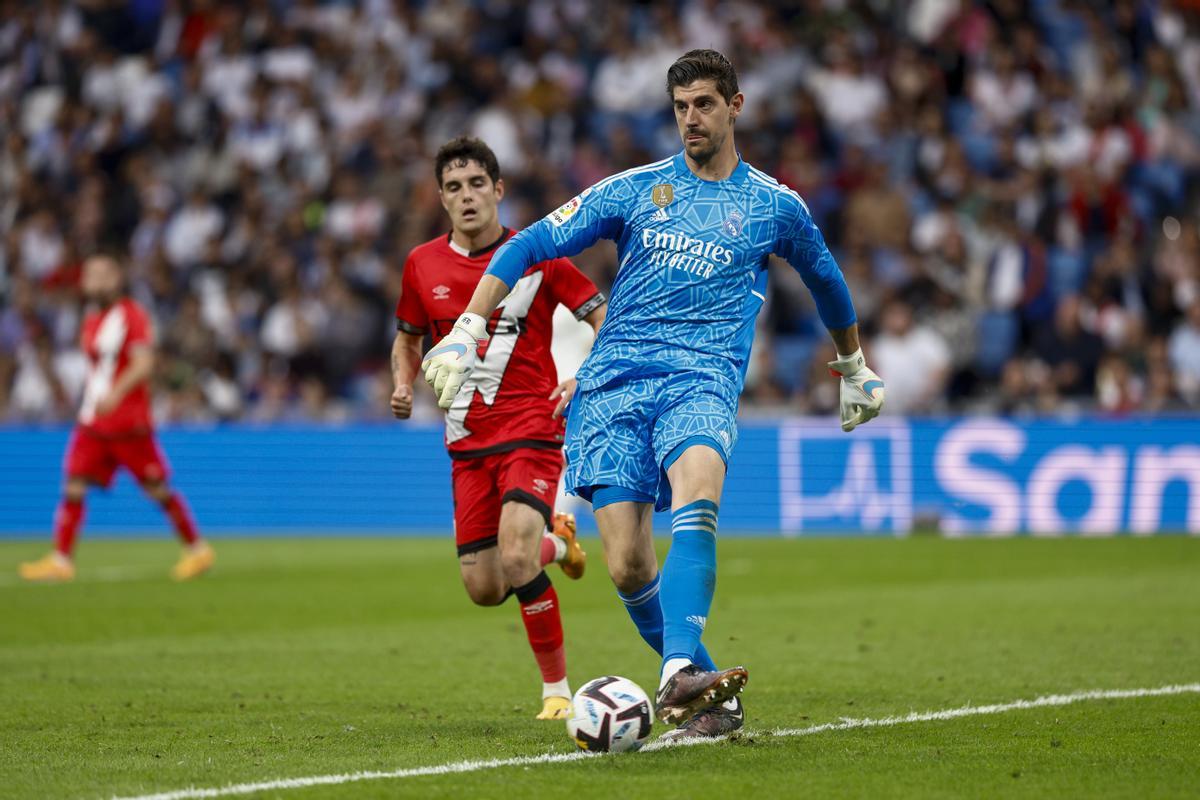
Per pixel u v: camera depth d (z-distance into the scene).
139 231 79.06
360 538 61.81
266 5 85.62
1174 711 21.23
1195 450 57.69
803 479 61.06
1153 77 73.88
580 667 27.02
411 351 24.00
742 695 23.36
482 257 23.34
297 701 23.50
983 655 27.62
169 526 65.19
